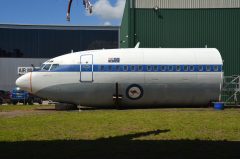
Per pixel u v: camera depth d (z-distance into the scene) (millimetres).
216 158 11984
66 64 34938
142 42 43875
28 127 20828
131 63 35219
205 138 16609
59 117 26531
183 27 44062
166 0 44125
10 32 78250
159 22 44000
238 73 43844
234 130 19281
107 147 14070
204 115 27562
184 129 19672
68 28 79500
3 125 21812
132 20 43875
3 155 12531
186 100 36375
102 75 34812
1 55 77500
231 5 44062
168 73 35500
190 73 35750
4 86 77250
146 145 14531
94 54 35406
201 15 44031
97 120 24219
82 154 12680
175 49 36844
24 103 53562
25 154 12711
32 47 78750
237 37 43938
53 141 15656
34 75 35094
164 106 36969
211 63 36156
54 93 35031
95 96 35188
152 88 35438
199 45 43969
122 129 19828
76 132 18781
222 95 40594
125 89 35219
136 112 30578
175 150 13375
